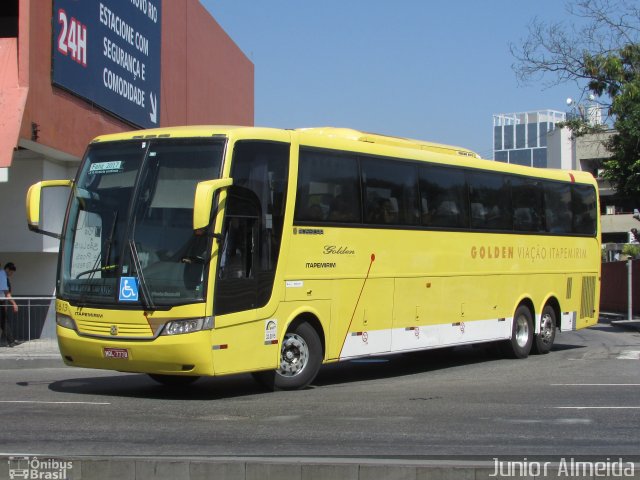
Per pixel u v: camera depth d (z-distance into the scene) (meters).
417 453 7.59
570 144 67.75
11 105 16.17
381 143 14.02
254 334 11.15
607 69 26.92
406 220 14.02
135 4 22.41
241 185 10.98
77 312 10.92
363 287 13.08
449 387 12.64
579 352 18.86
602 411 10.09
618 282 36.00
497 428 8.91
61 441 8.08
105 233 10.95
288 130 12.02
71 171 19.81
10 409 10.16
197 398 11.32
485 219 16.08
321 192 12.36
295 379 12.08
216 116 31.48
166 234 10.62
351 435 8.47
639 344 21.03
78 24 18.69
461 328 15.37
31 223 11.22
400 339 13.87
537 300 17.75
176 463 6.45
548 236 18.12
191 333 10.32
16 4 20.27
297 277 11.87
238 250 10.94
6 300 17.12
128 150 11.27
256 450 7.68
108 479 6.48
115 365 10.77
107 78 20.45
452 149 15.88
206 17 29.97
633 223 61.16
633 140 26.78
